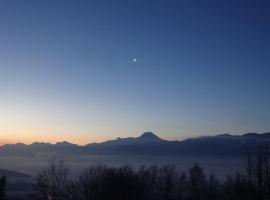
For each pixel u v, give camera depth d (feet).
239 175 296.10
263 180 278.26
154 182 333.01
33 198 290.97
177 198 347.77
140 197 270.67
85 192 270.26
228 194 306.55
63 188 282.77
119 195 261.65
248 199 278.67
